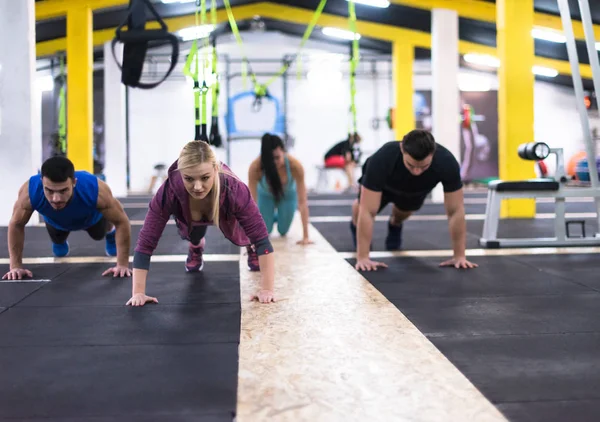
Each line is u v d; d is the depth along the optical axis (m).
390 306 2.45
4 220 6.21
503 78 6.79
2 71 6.20
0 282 2.98
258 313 2.33
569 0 8.20
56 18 10.30
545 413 1.39
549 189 4.25
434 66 9.61
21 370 1.69
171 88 14.31
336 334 2.04
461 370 1.68
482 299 2.57
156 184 14.36
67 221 3.07
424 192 3.41
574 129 14.50
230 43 14.25
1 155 6.20
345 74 14.38
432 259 3.72
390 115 13.09
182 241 4.70
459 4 9.55
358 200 3.95
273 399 1.49
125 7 10.04
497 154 14.33
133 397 1.50
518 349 1.87
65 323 2.19
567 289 2.76
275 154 4.40
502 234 5.14
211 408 1.43
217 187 2.25
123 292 2.74
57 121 14.09
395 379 1.62
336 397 1.50
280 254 3.96
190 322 2.20
